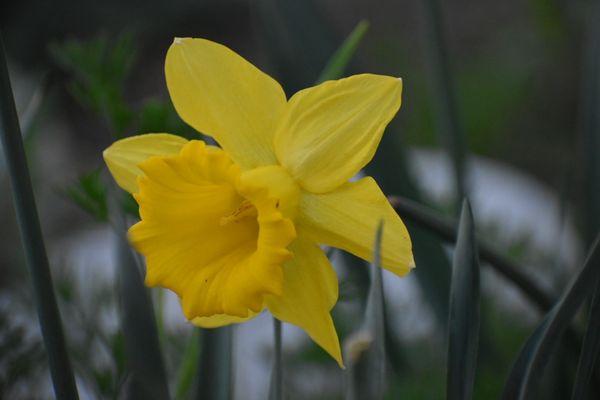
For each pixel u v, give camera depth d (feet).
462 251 1.35
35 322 1.81
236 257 1.49
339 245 1.44
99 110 1.65
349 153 1.43
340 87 1.43
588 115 1.85
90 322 1.72
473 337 1.35
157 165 1.46
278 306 1.45
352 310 1.99
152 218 1.47
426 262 1.86
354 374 1.31
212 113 1.45
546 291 1.58
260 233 1.44
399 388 1.90
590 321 1.36
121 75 1.67
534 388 1.37
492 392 1.90
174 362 1.87
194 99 1.45
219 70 1.45
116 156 1.49
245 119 1.46
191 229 1.49
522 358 1.38
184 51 1.45
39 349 1.67
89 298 1.86
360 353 1.31
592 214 1.83
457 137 1.87
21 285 1.82
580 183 1.85
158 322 1.65
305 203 1.44
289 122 1.44
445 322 1.86
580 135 1.86
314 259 1.45
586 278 1.33
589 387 1.61
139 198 1.46
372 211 1.42
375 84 1.43
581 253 1.85
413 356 2.02
